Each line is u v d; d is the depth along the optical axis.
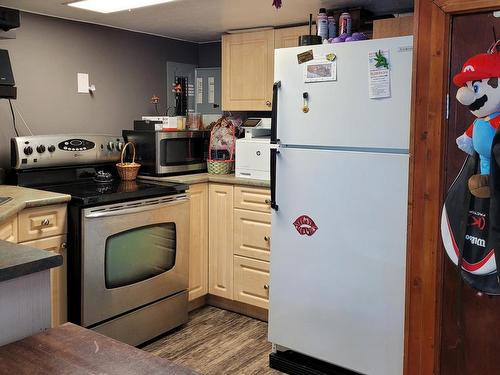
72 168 3.09
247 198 3.18
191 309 3.43
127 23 3.43
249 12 3.07
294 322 2.62
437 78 1.87
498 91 1.73
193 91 4.23
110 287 2.68
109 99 3.58
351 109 2.30
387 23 2.66
